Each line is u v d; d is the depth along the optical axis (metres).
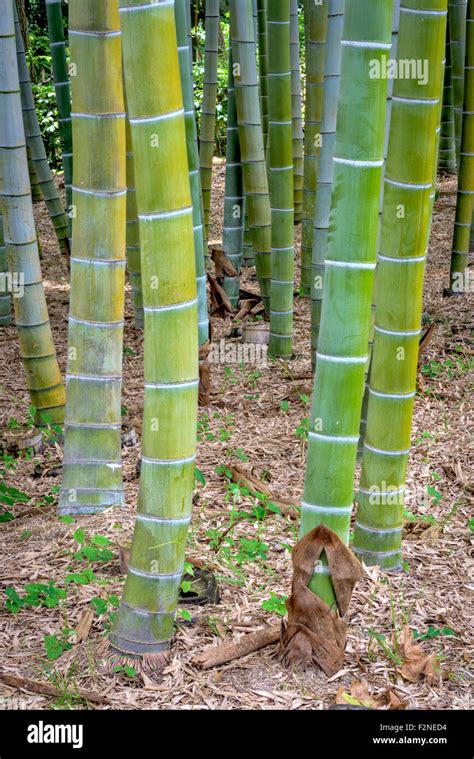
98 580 3.41
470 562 3.66
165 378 2.64
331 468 2.70
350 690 2.72
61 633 3.06
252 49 6.68
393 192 3.23
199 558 3.57
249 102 6.81
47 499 4.29
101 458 4.09
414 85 3.07
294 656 2.87
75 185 3.84
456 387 5.89
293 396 5.82
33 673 2.86
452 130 12.72
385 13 2.37
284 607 3.03
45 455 4.95
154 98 2.44
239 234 7.76
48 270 9.66
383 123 2.46
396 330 3.33
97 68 3.63
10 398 6.03
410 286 3.31
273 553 3.68
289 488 4.41
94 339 3.97
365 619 3.19
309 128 7.63
